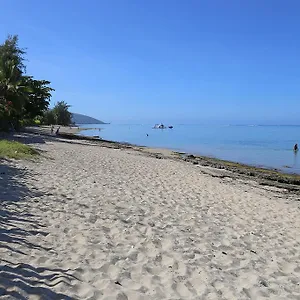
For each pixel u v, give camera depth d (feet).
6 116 89.97
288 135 258.16
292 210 35.01
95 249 17.19
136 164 56.70
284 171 73.61
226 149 130.93
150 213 25.68
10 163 39.11
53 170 38.83
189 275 15.80
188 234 21.89
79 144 94.63
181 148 131.95
